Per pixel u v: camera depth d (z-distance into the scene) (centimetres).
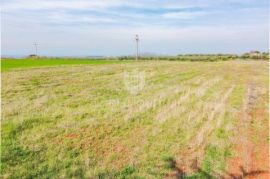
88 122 1259
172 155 942
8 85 2241
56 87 2247
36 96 1827
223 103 1797
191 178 802
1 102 1581
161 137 1112
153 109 1548
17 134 1070
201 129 1224
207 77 3438
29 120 1247
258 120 1430
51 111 1424
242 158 951
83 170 812
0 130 1098
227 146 1045
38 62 5800
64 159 875
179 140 1087
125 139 1079
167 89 2306
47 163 843
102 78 2941
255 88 2588
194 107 1655
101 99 1786
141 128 1216
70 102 1664
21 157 874
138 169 838
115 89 2217
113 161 883
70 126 1195
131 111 1471
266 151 1025
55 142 1012
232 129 1249
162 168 850
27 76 2892
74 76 3078
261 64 6588
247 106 1741
